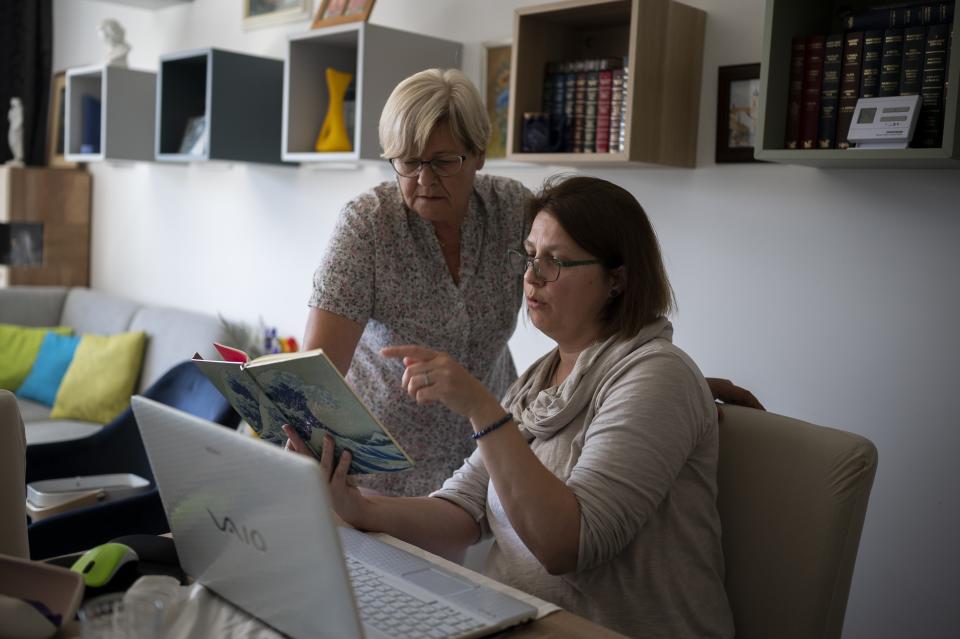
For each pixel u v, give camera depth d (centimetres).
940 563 199
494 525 145
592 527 124
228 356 126
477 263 190
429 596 112
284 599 100
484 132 174
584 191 142
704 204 234
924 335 199
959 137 173
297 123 308
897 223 201
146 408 108
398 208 183
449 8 296
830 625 136
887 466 206
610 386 136
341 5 310
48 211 474
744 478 144
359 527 140
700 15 230
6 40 508
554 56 249
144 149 409
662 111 225
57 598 102
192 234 412
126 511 233
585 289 141
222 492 101
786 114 200
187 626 105
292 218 356
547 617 111
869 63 187
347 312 180
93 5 480
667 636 132
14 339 418
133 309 411
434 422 193
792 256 218
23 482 138
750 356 227
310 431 123
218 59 326
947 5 176
